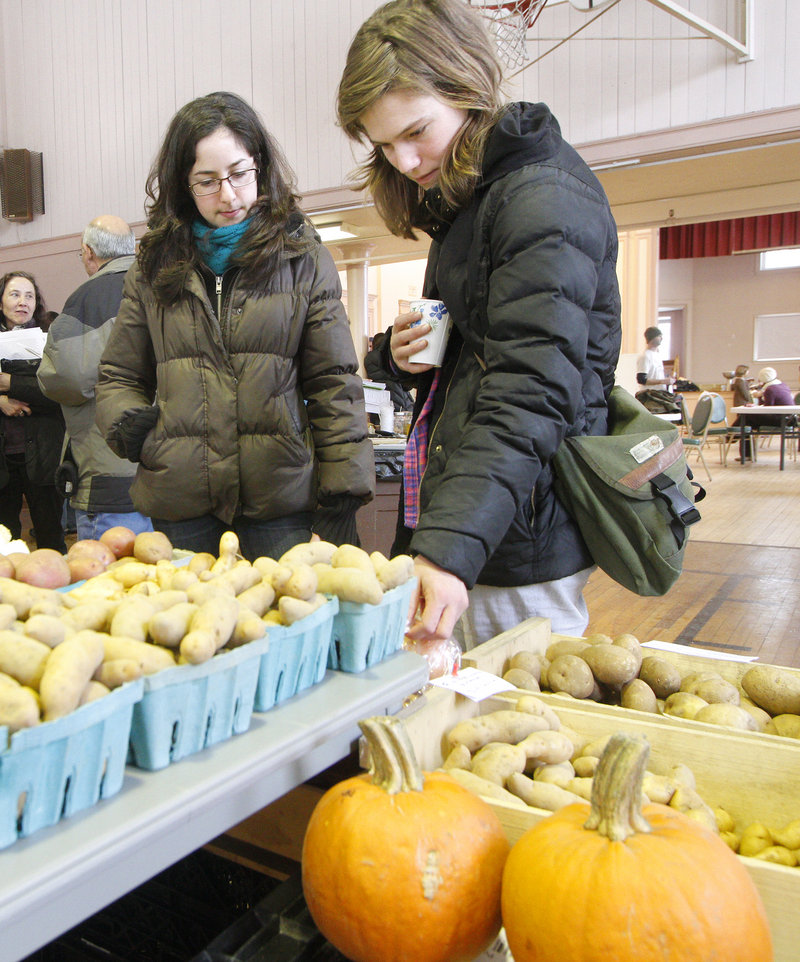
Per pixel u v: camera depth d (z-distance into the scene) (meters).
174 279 1.81
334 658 0.98
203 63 7.12
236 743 0.78
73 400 2.62
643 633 3.59
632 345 13.14
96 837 0.61
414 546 1.13
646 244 12.83
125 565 1.07
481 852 0.77
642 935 0.66
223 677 0.76
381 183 1.58
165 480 1.89
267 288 1.83
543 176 1.24
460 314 1.39
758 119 4.89
